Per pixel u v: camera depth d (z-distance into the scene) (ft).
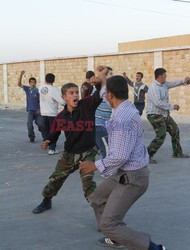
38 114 39.37
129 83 50.06
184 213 20.49
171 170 29.71
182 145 40.60
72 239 17.46
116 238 13.89
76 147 18.72
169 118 33.12
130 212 20.63
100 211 15.90
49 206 21.09
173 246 16.65
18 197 23.65
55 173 20.07
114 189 14.28
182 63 74.69
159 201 22.39
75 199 22.98
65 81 97.71
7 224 19.27
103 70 18.22
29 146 41.32
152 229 18.44
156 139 31.99
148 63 80.02
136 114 13.70
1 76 117.39
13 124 62.80
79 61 93.76
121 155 13.20
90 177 18.44
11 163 33.22
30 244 16.98
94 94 18.33
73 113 18.51
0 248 16.62
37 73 105.19
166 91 32.12
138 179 13.89
